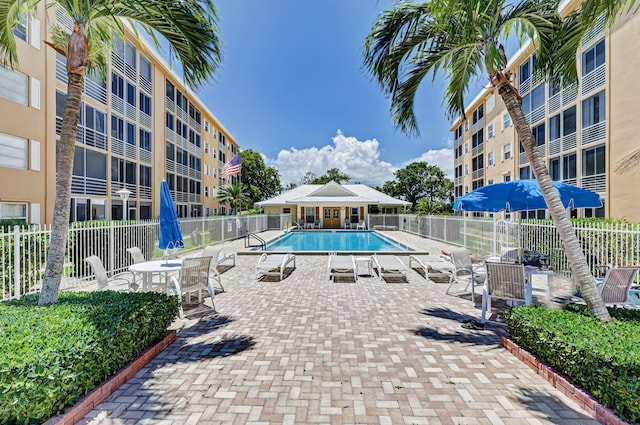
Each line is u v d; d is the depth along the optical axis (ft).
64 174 14.02
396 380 10.75
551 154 55.67
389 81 19.08
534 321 11.68
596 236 25.64
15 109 35.60
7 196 34.83
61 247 13.79
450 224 53.67
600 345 9.20
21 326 9.97
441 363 12.01
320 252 42.34
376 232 82.02
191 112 91.71
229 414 8.89
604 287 15.81
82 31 14.35
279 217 97.25
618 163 35.60
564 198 17.93
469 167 98.22
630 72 38.83
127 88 58.95
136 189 61.93
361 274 30.19
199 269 18.93
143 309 12.42
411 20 16.72
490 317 17.53
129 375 10.83
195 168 95.50
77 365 8.70
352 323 16.49
